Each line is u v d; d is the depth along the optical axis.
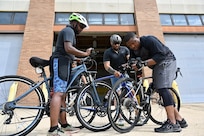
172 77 2.24
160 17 7.28
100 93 2.36
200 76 6.61
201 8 7.54
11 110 1.98
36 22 6.48
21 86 2.15
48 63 2.12
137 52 2.40
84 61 2.33
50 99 1.95
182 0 7.54
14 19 6.57
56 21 6.79
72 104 2.23
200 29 7.15
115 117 2.21
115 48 2.90
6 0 6.71
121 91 2.29
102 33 6.91
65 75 1.94
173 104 2.20
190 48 6.92
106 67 2.83
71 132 2.12
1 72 5.97
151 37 2.29
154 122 2.60
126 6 7.25
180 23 7.25
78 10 6.96
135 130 2.24
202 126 2.38
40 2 6.80
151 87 2.57
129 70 2.50
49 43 6.32
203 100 6.30
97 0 7.16
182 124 2.30
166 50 2.26
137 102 2.36
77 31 2.20
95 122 2.46
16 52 6.23
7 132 2.08
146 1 7.27
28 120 2.11
